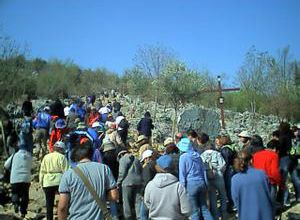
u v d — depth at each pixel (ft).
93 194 19.83
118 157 40.81
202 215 33.76
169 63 120.47
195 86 117.08
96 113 73.61
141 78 153.89
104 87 226.79
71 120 67.82
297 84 140.26
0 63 84.23
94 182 19.99
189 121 71.97
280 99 135.33
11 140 54.80
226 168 40.83
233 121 128.16
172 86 115.34
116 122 60.39
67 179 19.92
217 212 38.75
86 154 20.77
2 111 57.52
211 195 38.88
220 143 42.06
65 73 218.79
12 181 40.27
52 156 36.55
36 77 168.25
